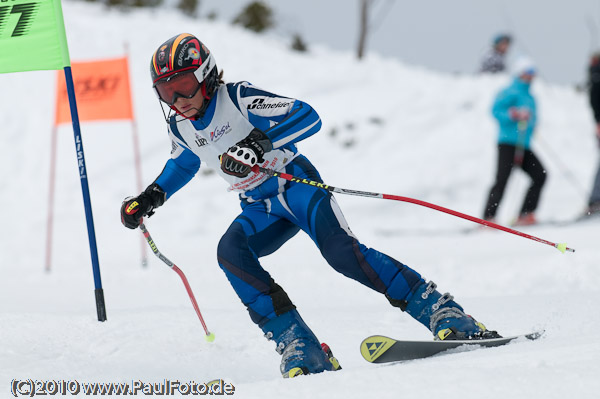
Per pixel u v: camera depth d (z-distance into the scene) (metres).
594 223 33.41
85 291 22.39
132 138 46.09
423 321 10.41
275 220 10.92
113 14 59.84
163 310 15.56
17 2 17.02
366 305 17.28
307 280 23.11
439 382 7.54
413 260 26.28
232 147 9.83
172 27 56.97
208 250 33.47
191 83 10.16
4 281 25.66
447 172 44.78
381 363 10.21
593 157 47.47
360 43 61.06
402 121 48.56
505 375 7.50
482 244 30.20
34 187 43.31
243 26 63.31
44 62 16.78
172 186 11.74
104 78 30.22
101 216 40.72
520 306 14.45
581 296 14.70
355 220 40.50
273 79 52.28
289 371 9.62
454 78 55.75
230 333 13.42
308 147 46.62
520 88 34.59
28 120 47.41
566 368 7.50
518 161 34.53
